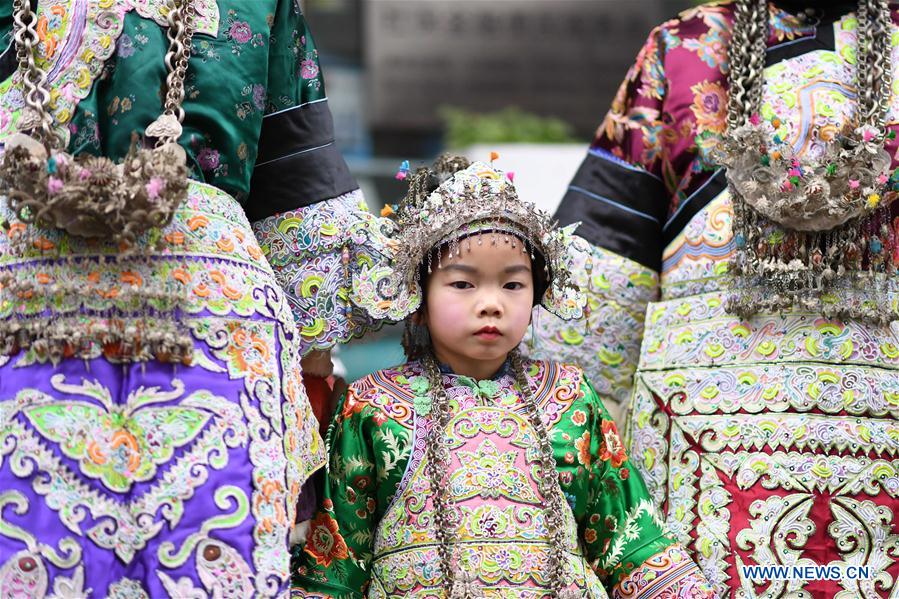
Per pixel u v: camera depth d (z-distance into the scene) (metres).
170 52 3.39
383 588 3.63
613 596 3.87
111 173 3.12
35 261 3.18
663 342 4.12
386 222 3.89
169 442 3.11
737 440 3.90
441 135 14.51
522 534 3.61
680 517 3.95
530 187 9.49
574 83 14.51
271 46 3.71
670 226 4.24
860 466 3.84
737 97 4.08
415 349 3.99
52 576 3.02
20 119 3.30
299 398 3.43
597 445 3.88
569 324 4.31
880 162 3.83
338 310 3.80
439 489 3.61
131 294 3.15
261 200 3.78
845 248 3.89
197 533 3.08
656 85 4.31
